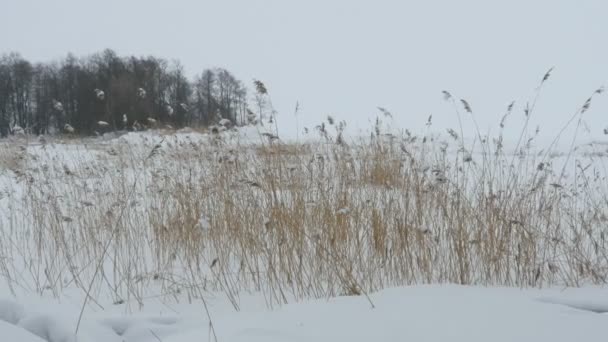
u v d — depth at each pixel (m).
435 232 4.29
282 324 3.02
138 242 4.78
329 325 2.94
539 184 4.73
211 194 5.04
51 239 5.03
